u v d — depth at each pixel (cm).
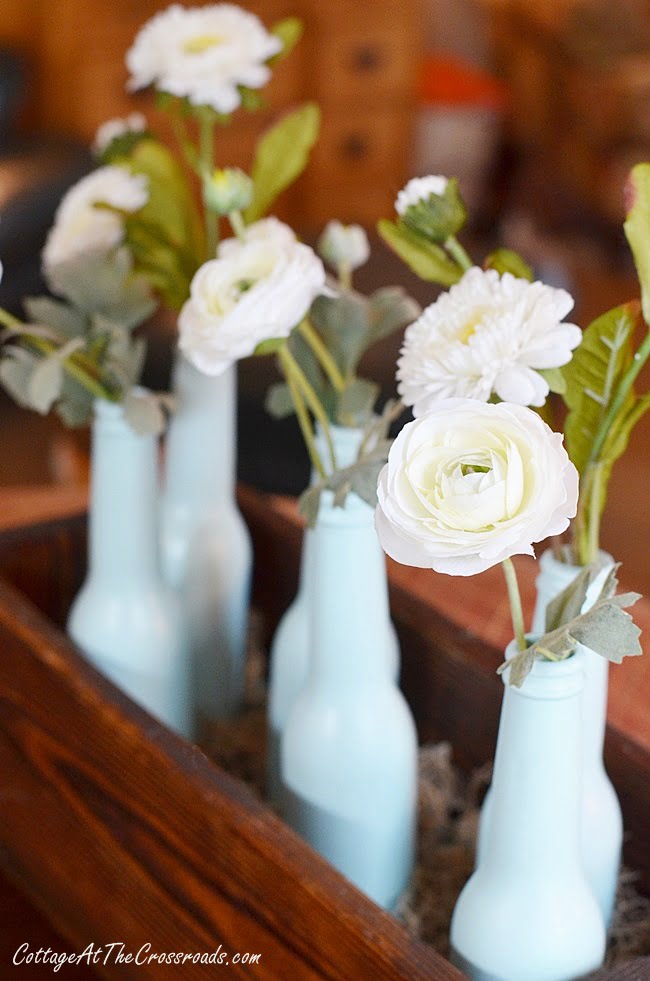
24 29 296
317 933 69
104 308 88
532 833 69
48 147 243
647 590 207
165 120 308
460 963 72
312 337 82
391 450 59
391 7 344
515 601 66
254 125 329
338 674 79
